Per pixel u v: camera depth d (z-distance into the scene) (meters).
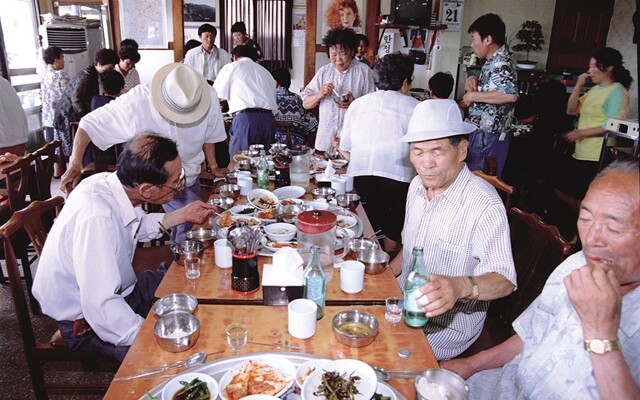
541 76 6.83
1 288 2.95
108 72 4.33
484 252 1.50
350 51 3.48
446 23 5.71
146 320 1.29
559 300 1.15
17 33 5.59
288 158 2.55
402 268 1.83
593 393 1.01
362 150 2.80
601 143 3.68
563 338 1.08
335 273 1.58
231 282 1.48
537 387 1.12
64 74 5.26
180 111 2.57
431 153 1.52
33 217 1.77
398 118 2.71
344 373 1.04
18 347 2.41
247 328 1.25
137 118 2.60
